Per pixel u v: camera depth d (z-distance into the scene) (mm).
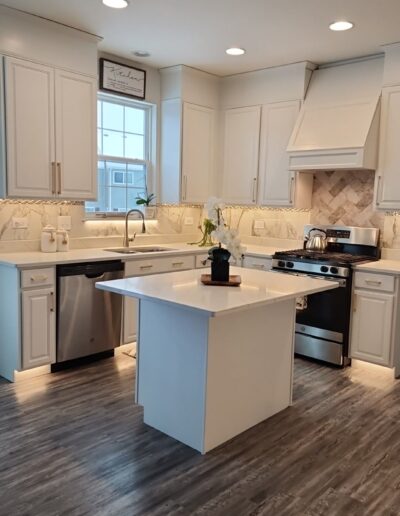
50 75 3582
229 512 2072
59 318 3545
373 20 3326
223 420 2658
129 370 3707
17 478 2271
